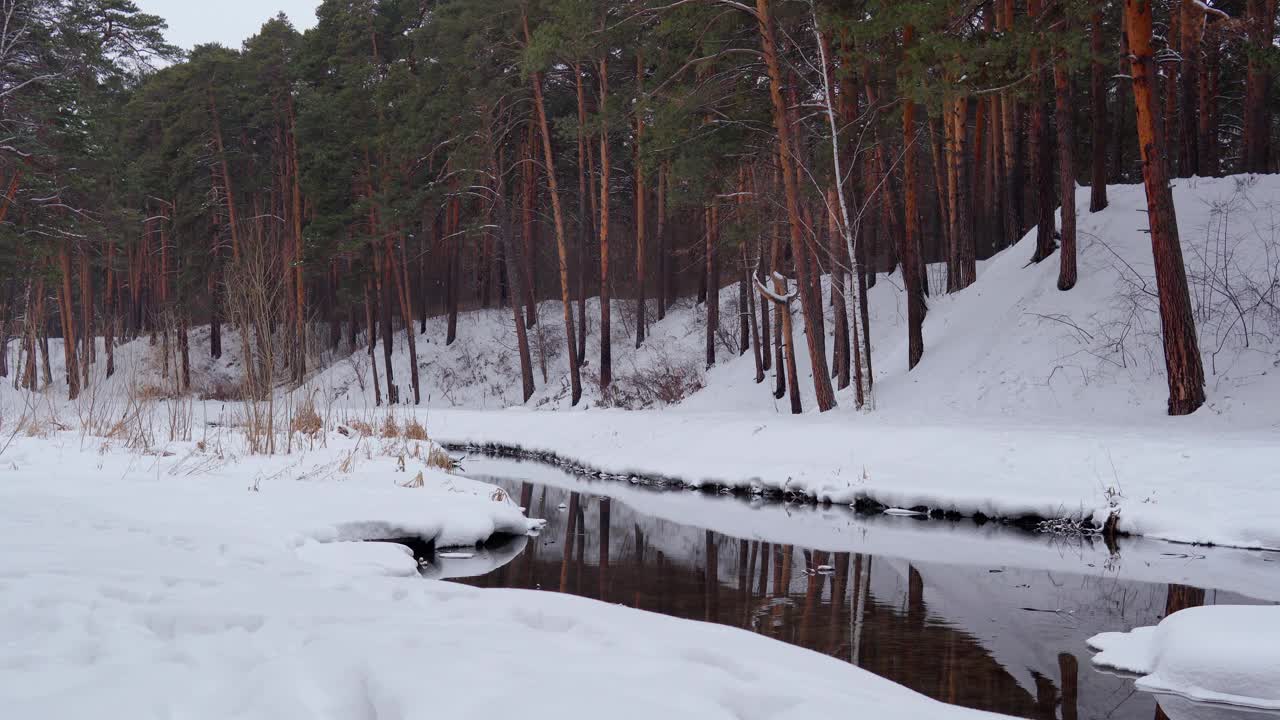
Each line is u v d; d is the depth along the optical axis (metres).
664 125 22.12
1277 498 11.44
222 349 49.47
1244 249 20.69
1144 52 16.19
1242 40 19.44
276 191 48.31
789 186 21.47
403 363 45.47
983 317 23.80
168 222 50.31
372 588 5.88
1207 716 5.62
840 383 24.83
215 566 6.29
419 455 16.77
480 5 35.56
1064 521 12.71
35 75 31.58
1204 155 30.08
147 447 14.41
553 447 24.17
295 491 11.44
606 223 35.16
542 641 4.24
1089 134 35.91
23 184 32.41
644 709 3.18
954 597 9.09
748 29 22.83
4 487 9.84
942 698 6.06
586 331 42.47
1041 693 6.15
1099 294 21.39
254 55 46.19
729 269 39.91
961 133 27.55
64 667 3.60
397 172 40.19
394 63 41.91
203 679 3.50
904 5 17.42
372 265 44.22
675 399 31.97
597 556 11.16
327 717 3.22
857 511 14.83
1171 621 6.80
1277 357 16.97
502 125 38.09
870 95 24.70
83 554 6.27
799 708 3.46
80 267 45.59
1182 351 16.33
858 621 8.13
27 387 18.44
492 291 50.75
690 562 10.88
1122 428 15.29
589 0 24.42
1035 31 18.00
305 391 19.25
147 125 51.41
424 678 3.46
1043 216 24.20
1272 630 6.28
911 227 23.33
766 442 18.59
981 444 15.20
